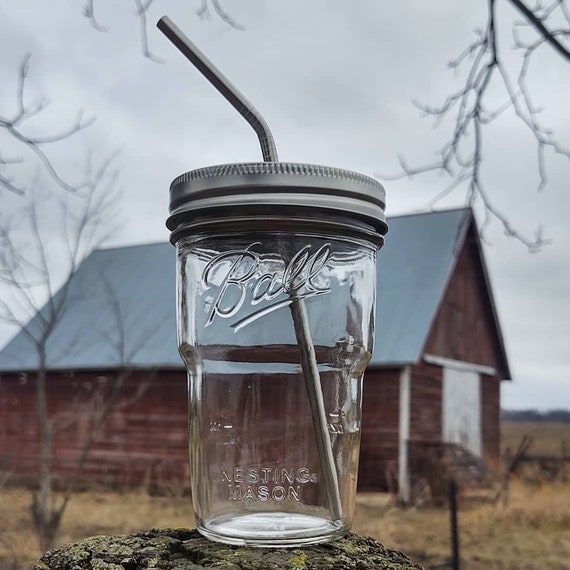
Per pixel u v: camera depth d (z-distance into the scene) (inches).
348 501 32.9
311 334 31.4
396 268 436.5
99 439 438.6
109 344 444.1
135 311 459.5
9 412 470.3
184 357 35.0
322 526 31.5
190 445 34.5
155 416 428.8
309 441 31.6
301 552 31.3
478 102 126.0
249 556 30.5
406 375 389.4
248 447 31.9
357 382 34.3
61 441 448.8
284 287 31.4
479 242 497.4
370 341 34.2
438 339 445.1
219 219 29.9
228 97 33.4
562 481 415.5
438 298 407.5
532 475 430.0
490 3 122.0
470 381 495.8
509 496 375.9
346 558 30.6
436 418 432.8
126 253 520.1
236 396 32.2
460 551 275.1
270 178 29.1
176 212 30.9
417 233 457.7
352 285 33.2
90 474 435.5
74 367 435.8
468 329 497.0
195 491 33.5
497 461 482.9
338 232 30.6
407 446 384.5
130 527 311.6
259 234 30.9
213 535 32.0
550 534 301.9
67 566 30.8
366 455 390.9
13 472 449.4
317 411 31.4
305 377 31.5
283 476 31.5
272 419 31.6
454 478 376.5
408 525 322.0
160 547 32.0
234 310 32.0
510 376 560.1
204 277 32.9
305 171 29.3
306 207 29.2
